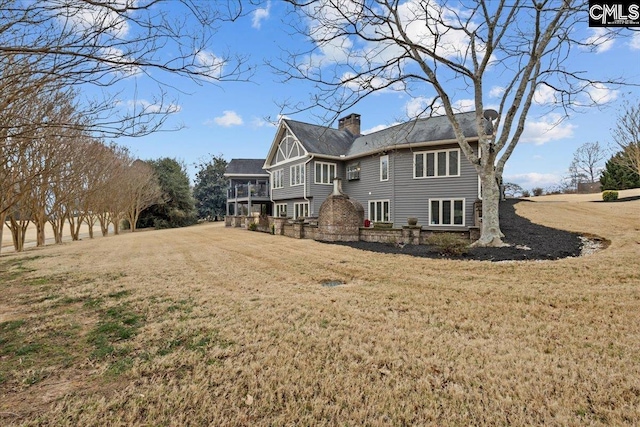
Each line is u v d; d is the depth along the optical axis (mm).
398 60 8523
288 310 4859
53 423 2420
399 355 3387
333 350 3523
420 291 5730
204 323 4363
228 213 33531
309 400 2672
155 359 3379
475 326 4125
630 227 10156
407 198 17172
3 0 2791
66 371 3188
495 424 2342
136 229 36000
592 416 2393
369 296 5523
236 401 2666
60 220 19891
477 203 13609
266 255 10438
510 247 8812
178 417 2471
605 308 4469
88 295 5973
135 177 28812
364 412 2494
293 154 22266
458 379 2938
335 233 13203
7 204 12969
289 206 23250
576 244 8766
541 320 4250
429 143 15922
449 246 8734
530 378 2898
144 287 6473
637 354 3258
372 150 18219
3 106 3307
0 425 2395
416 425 2352
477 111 9430
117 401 2662
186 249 12922
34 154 10867
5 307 5363
